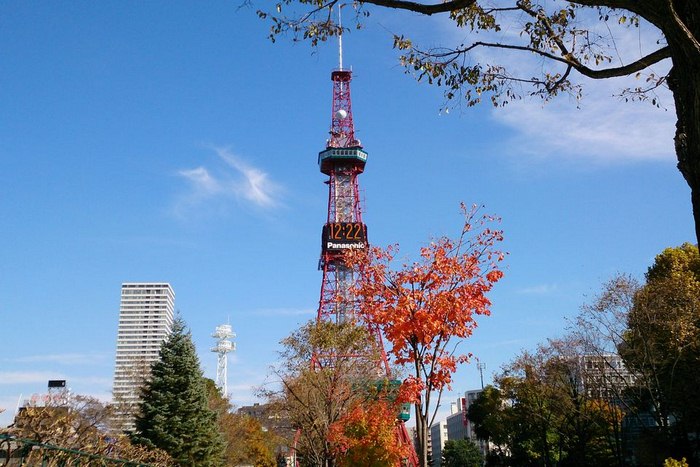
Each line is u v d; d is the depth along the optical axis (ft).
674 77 22.07
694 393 127.54
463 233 46.85
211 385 254.27
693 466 126.62
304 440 156.25
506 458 234.58
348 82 398.21
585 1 22.75
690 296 127.65
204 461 150.30
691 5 20.22
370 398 125.39
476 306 44.88
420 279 45.65
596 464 177.99
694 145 19.63
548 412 190.80
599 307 140.05
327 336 136.36
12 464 33.63
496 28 34.12
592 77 29.04
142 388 155.53
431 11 26.96
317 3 32.40
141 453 56.80
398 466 115.14
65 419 40.32
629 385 146.72
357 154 362.94
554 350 170.30
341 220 348.59
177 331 161.27
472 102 36.50
